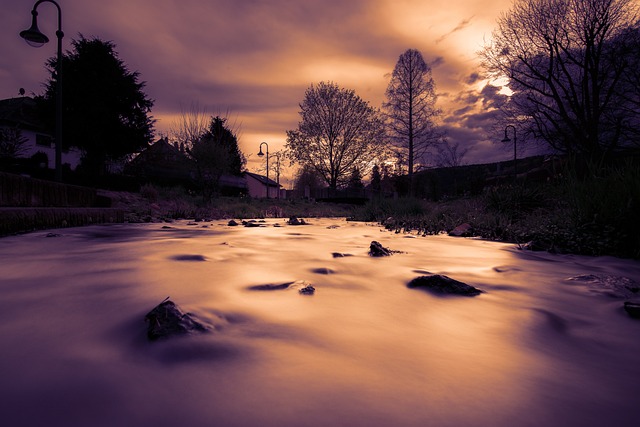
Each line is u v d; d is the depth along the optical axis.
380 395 1.03
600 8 15.14
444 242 5.79
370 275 2.89
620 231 4.46
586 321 1.84
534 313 1.95
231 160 18.44
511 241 5.95
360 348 1.40
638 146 15.02
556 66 16.91
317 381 1.11
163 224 9.41
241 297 2.08
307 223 11.38
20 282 2.39
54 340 1.39
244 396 1.01
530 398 1.06
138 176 19.36
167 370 1.15
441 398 1.03
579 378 1.21
